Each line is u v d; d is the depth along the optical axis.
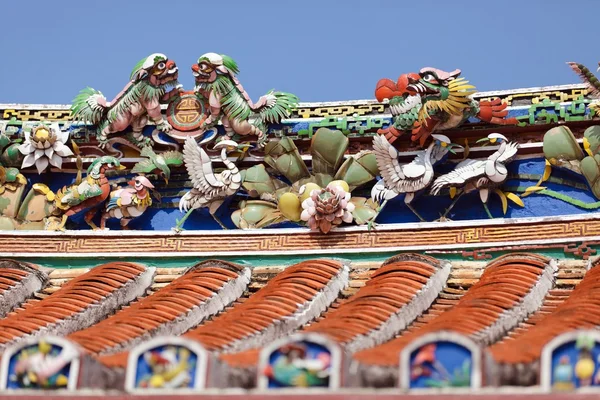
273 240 16.53
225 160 16.91
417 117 16.30
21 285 16.00
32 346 10.62
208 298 14.93
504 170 16.11
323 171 16.84
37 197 17.38
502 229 15.81
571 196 16.06
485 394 9.80
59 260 16.95
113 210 17.03
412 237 16.11
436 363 10.03
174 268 16.64
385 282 14.62
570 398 9.63
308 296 14.54
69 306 14.95
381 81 16.67
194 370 10.42
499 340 13.01
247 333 13.27
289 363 10.23
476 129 16.47
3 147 17.50
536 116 16.31
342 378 10.15
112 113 17.22
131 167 17.42
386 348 11.71
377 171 16.61
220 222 16.95
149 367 10.48
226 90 17.06
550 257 15.36
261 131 17.00
